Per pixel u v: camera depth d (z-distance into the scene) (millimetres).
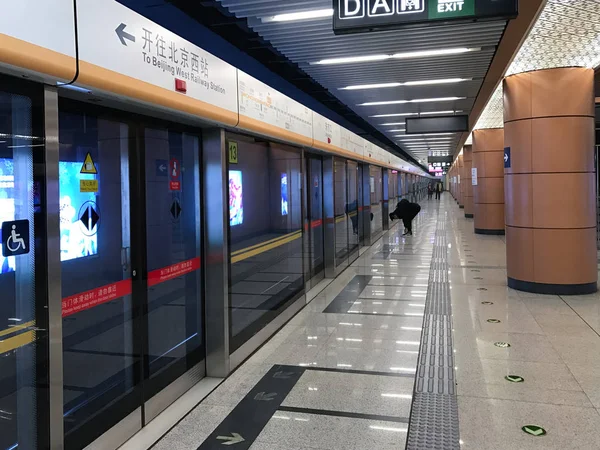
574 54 5812
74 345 2828
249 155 4930
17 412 2338
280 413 3354
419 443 2912
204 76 3504
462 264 9234
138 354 3188
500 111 10633
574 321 5316
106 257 2977
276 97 5094
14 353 2309
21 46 1950
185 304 3869
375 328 5293
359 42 5098
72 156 2727
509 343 4664
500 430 3043
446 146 21344
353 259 10062
